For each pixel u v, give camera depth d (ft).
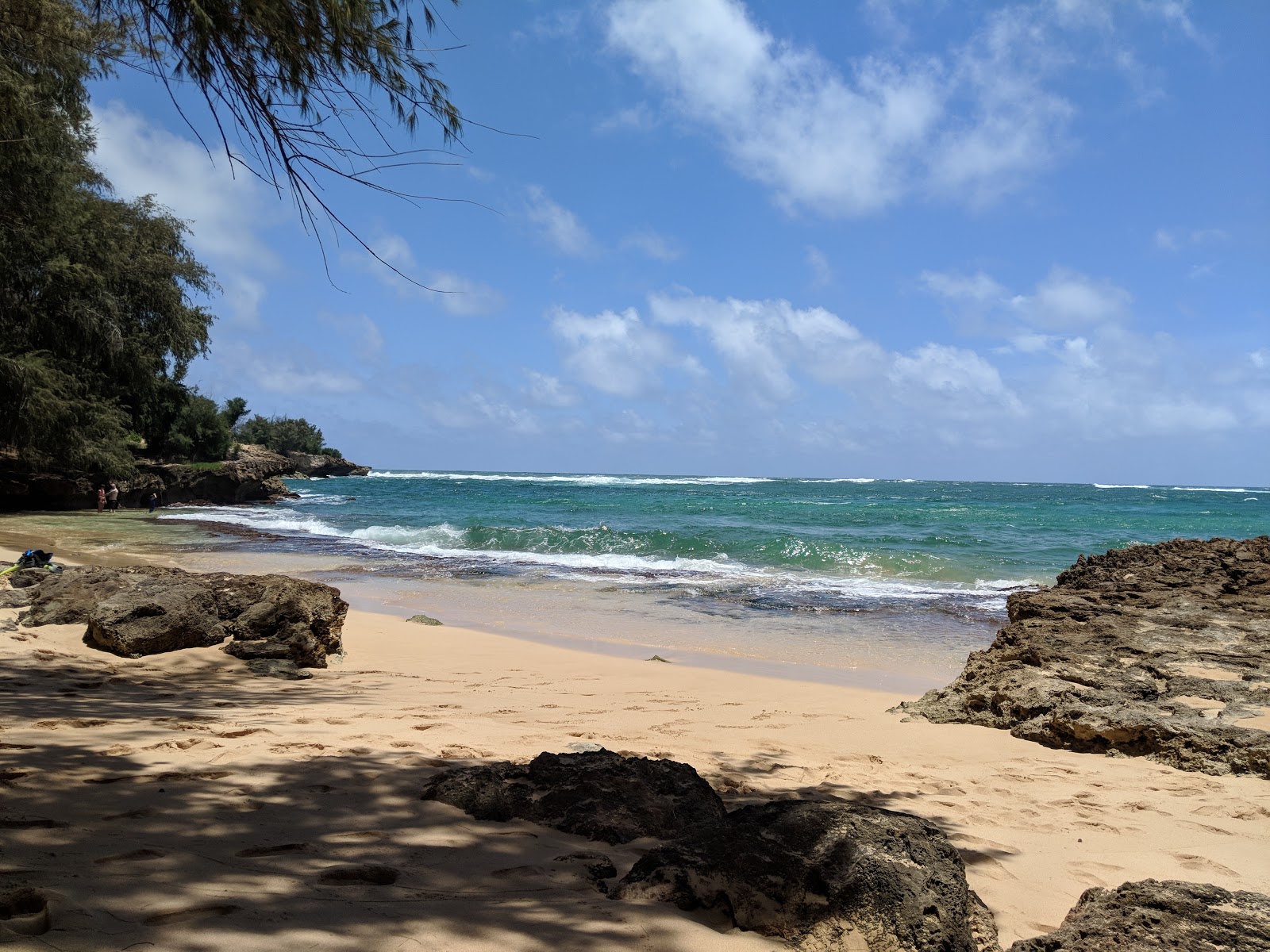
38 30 18.17
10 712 17.10
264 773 12.94
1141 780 18.89
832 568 67.26
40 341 101.86
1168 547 43.50
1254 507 189.06
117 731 15.66
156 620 27.04
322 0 10.67
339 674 27.37
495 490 235.61
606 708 23.80
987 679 26.40
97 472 132.77
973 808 15.85
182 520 115.14
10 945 6.08
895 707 26.32
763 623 44.01
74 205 89.04
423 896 8.17
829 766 18.56
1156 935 7.96
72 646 26.61
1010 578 62.34
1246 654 26.71
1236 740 20.07
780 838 8.98
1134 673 25.34
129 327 121.90
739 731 21.80
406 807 11.43
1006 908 10.49
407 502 169.78
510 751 16.39
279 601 28.76
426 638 35.65
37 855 8.40
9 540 75.77
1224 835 14.84
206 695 21.85
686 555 75.66
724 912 8.41
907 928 7.89
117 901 7.29
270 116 10.52
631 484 339.77
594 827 10.89
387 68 11.48
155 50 11.14
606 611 47.29
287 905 7.57
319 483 298.35
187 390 156.35
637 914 8.00
